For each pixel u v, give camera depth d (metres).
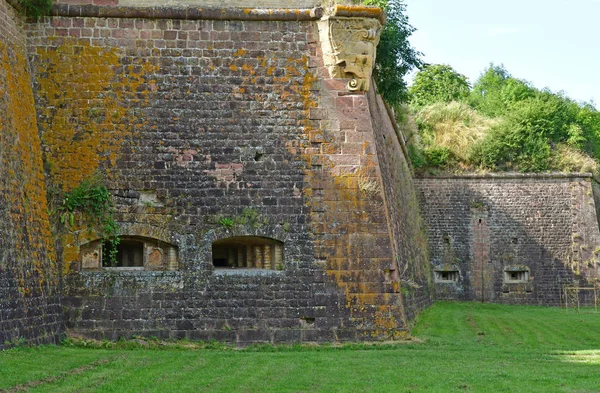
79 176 19.42
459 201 42.53
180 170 19.66
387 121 30.11
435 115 44.88
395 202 28.97
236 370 14.62
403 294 25.83
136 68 19.86
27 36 19.66
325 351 18.38
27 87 19.09
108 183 19.48
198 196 19.62
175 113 19.80
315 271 19.58
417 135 42.50
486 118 46.22
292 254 19.61
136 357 16.09
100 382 12.78
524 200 42.50
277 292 19.47
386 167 27.16
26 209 17.69
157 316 19.20
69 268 19.14
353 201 19.86
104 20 19.89
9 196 16.77
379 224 19.84
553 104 48.62
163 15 19.88
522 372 14.79
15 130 17.72
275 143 19.89
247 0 20.27
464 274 42.12
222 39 20.09
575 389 12.76
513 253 42.19
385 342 19.44
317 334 19.38
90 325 19.02
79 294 19.11
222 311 19.33
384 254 19.77
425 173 42.62
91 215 19.33
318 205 19.80
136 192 19.52
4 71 17.70
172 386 12.62
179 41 19.98
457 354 17.92
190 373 14.06
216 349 18.80
